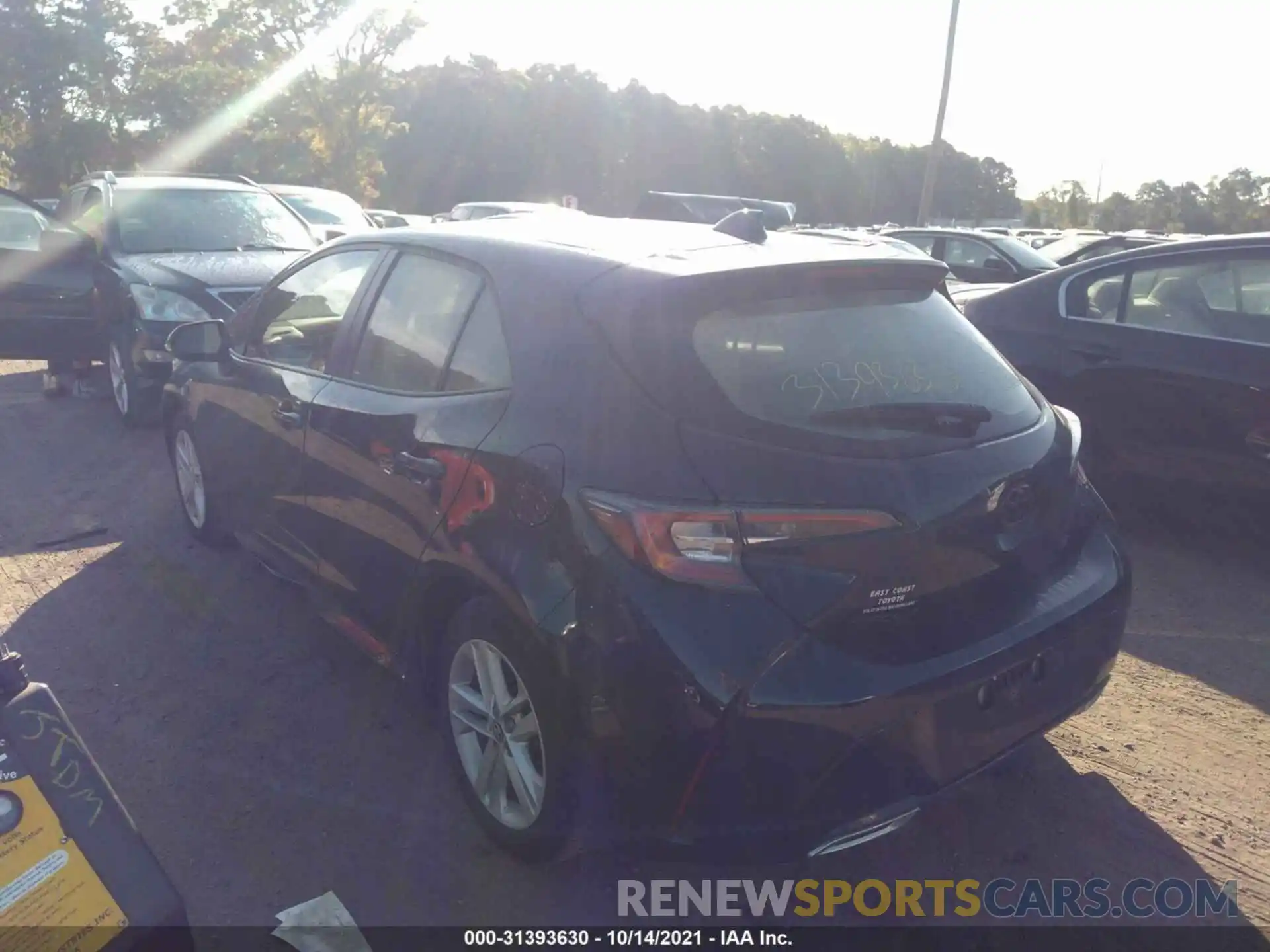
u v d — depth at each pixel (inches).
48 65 1451.8
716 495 101.9
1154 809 137.4
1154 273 224.2
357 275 162.4
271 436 172.2
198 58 1561.3
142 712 159.9
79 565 214.8
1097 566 129.6
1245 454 207.5
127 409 318.0
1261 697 165.8
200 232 344.8
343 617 156.9
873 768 104.7
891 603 106.4
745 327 115.0
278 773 144.8
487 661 123.7
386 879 124.6
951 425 115.5
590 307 117.9
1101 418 226.7
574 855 118.6
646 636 101.8
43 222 348.2
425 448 130.4
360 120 1547.7
